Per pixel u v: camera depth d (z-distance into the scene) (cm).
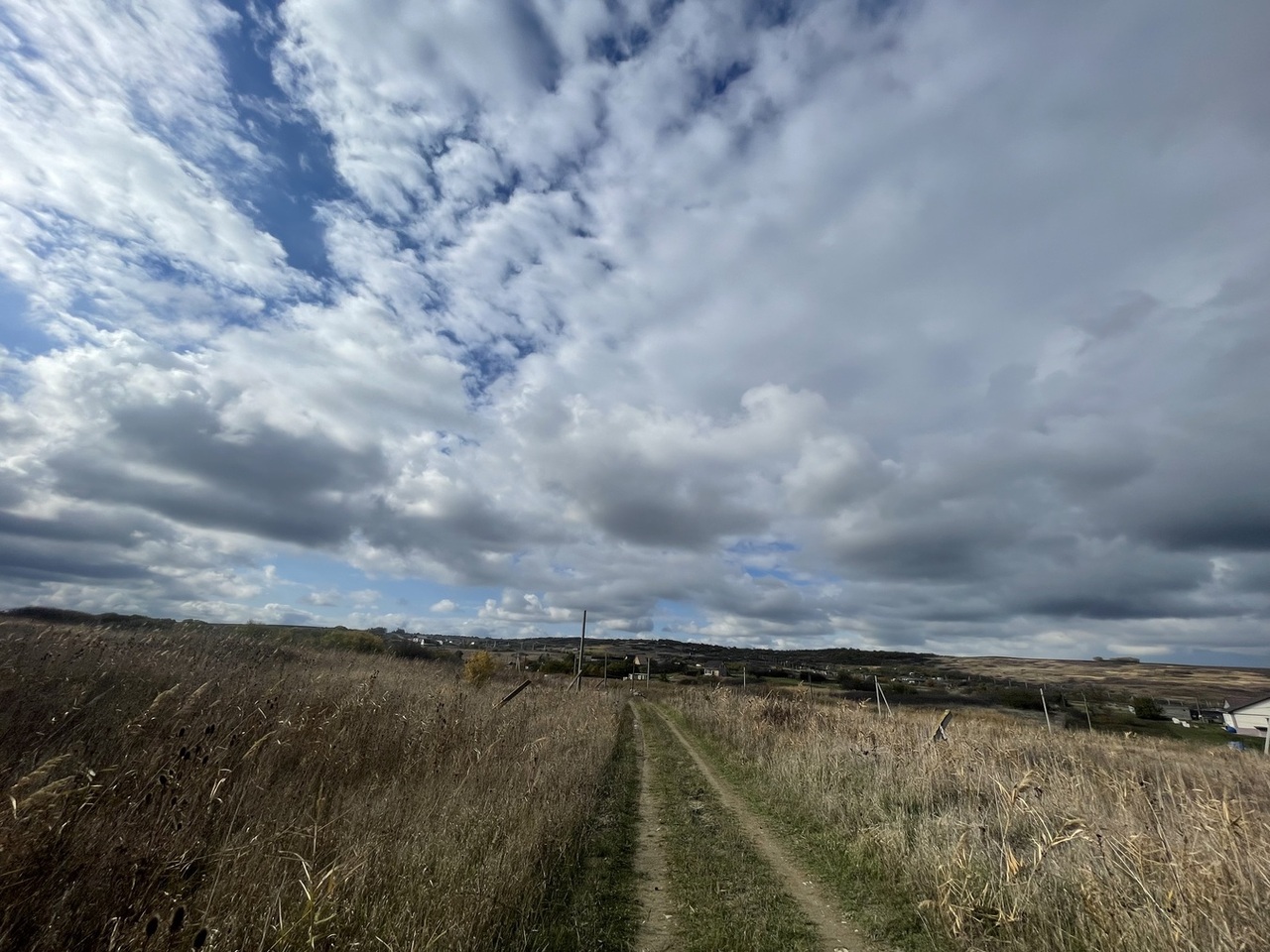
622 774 1373
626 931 572
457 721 1112
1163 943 467
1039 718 4044
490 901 527
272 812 602
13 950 360
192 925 380
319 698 989
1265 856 550
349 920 441
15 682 741
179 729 678
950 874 609
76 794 467
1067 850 627
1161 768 1220
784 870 775
